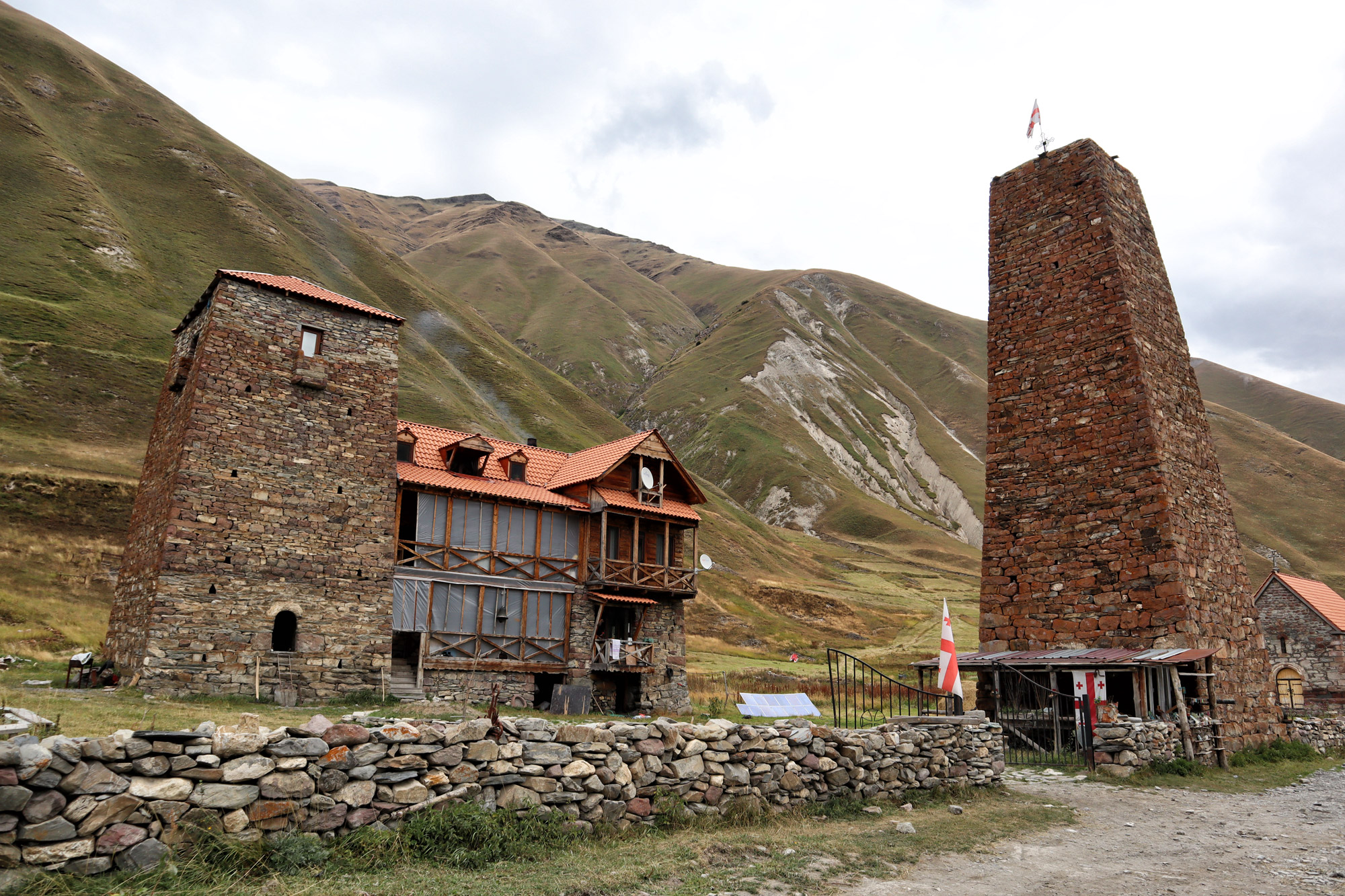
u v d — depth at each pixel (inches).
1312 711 1177.4
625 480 1382.9
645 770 427.2
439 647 1136.2
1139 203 1116.5
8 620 1332.4
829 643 3004.4
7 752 271.3
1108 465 954.7
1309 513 5900.6
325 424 1086.4
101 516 1846.7
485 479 1273.4
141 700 821.2
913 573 4783.5
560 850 370.6
